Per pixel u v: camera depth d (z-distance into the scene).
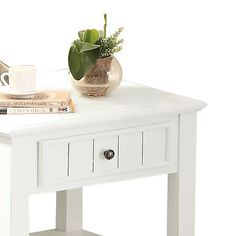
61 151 3.09
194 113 3.28
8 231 3.05
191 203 3.32
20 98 3.16
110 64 3.28
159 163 3.24
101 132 3.14
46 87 3.34
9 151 3.02
